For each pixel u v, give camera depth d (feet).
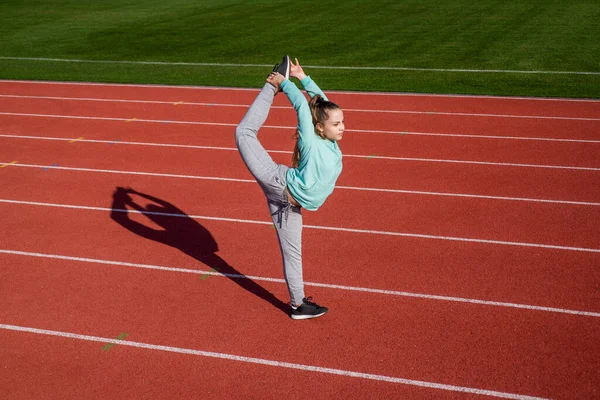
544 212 24.41
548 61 52.21
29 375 15.79
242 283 19.90
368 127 37.01
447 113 39.47
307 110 14.89
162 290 19.57
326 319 17.78
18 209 26.18
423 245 21.91
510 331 16.92
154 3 90.89
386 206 25.36
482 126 36.47
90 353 16.58
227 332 17.31
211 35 68.64
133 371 15.84
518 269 20.12
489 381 15.02
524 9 73.72
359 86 47.19
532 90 44.21
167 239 23.06
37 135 37.09
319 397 14.71
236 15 79.30
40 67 56.85
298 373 15.56
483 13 72.84
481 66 51.75
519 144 32.99
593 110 38.96
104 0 94.58
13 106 44.16
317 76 50.88
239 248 22.22
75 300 19.10
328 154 15.08
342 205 25.57
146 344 16.89
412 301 18.51
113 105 43.80
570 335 16.66
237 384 15.23
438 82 47.47
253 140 15.53
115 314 18.31
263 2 87.66
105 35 70.08
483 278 19.62
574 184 27.22
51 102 45.06
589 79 46.39
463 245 21.81
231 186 28.19
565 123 36.50
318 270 20.44
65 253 22.15
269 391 14.96
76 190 28.19
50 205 26.55
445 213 24.54
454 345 16.40
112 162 31.89
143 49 63.26
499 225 23.34
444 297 18.65
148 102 44.39
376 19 72.90
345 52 59.00
